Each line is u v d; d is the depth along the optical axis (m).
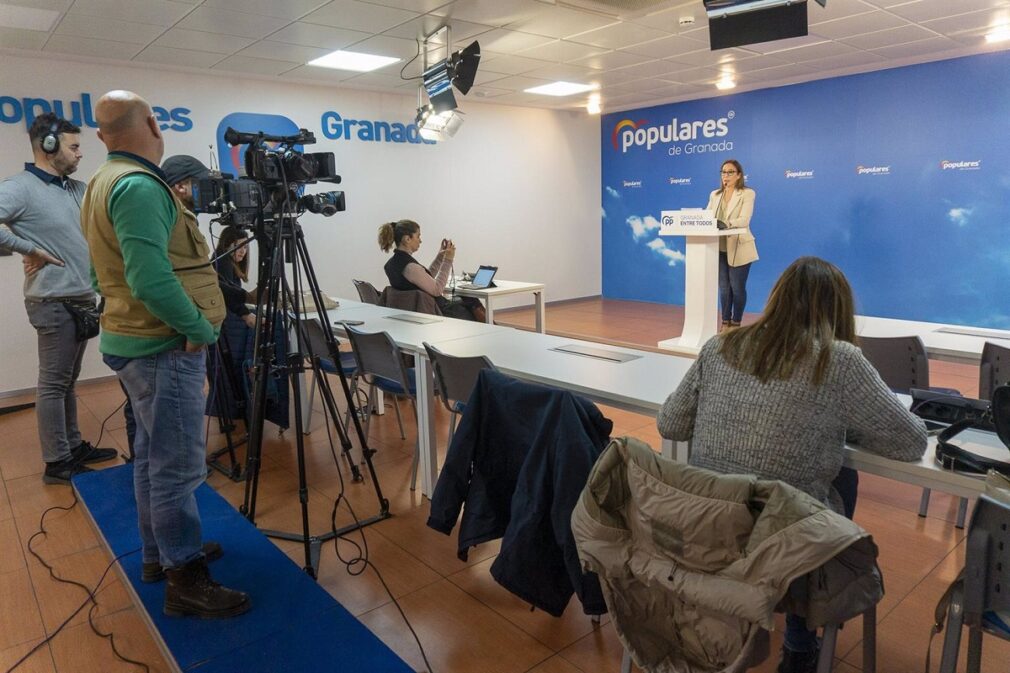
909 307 6.50
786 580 1.16
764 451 1.43
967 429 1.60
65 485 3.12
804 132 6.97
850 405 1.40
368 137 6.79
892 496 2.86
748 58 5.84
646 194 8.63
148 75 5.40
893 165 6.40
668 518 1.28
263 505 2.89
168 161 2.99
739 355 1.51
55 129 2.98
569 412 1.75
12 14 3.90
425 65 5.55
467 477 2.02
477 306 5.30
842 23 4.83
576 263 9.05
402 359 2.96
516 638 1.95
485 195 7.91
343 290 6.80
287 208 2.27
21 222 2.93
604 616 2.04
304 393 3.84
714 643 1.31
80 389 5.03
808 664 1.64
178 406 1.79
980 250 5.98
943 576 2.21
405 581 2.27
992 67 5.67
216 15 4.07
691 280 5.75
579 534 1.41
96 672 1.84
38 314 3.03
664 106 8.20
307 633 1.82
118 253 1.69
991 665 1.76
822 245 7.04
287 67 5.55
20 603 2.17
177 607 1.88
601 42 5.06
